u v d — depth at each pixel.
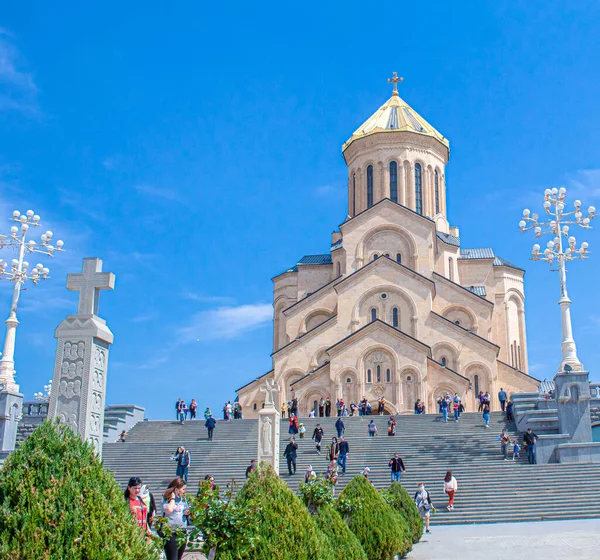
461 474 27.47
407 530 16.11
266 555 8.45
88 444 6.79
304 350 48.00
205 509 8.88
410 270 48.56
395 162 56.03
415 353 44.19
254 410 49.44
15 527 6.07
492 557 15.59
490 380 46.31
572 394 30.38
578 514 23.52
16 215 33.88
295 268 58.75
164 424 38.62
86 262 13.86
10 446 31.20
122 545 6.27
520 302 57.44
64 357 13.29
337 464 28.67
